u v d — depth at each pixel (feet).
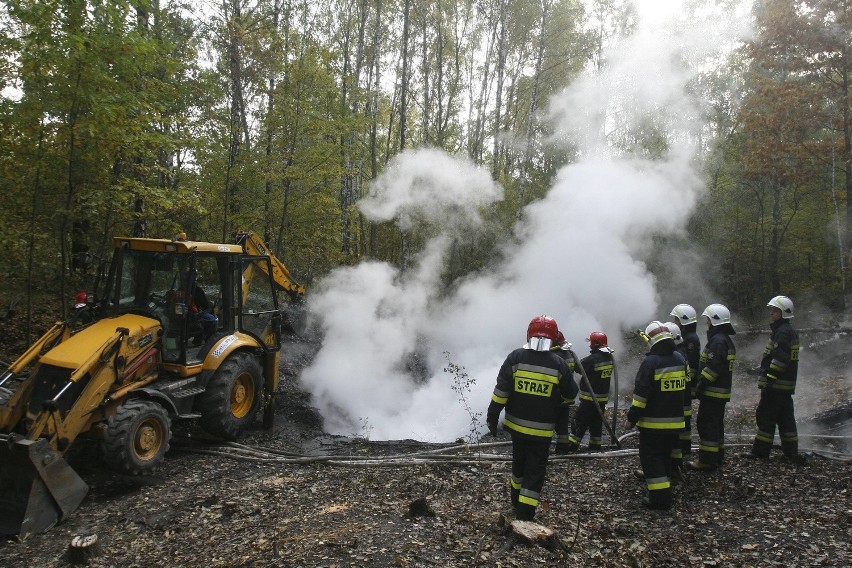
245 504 18.01
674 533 15.66
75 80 26.03
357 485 19.86
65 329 21.74
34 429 17.43
